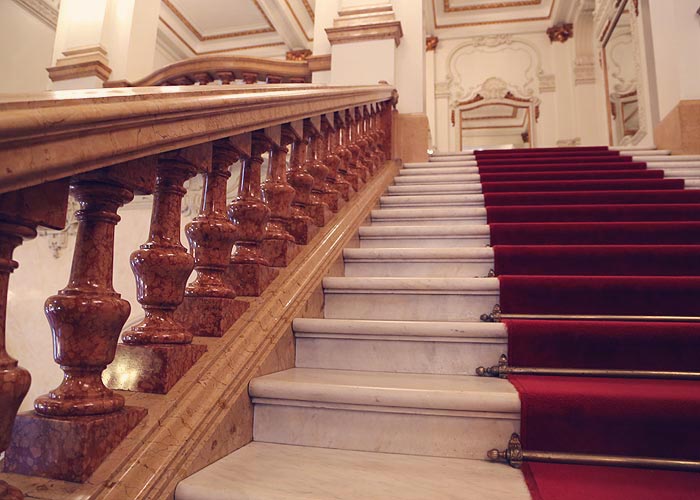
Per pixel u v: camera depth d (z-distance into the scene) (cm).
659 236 230
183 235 324
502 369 147
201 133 108
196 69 352
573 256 209
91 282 89
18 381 68
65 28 460
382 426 123
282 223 186
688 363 143
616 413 115
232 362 125
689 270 200
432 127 930
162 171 111
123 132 83
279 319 152
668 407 113
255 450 120
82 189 88
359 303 193
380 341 160
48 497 79
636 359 145
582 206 267
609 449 114
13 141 61
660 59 448
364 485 99
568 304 178
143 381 107
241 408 123
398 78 440
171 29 945
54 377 367
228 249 139
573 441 115
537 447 116
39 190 72
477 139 1209
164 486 91
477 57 939
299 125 190
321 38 455
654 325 146
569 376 143
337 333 160
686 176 348
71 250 367
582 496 94
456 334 154
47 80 687
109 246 92
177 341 112
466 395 119
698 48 407
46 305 89
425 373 155
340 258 223
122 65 444
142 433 94
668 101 436
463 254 219
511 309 180
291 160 212
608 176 357
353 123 308
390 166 384
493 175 372
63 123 68
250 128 137
